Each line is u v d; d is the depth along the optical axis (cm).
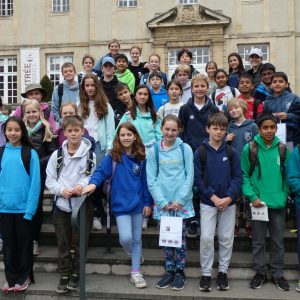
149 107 642
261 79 793
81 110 655
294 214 579
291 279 552
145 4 2527
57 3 2658
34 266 597
